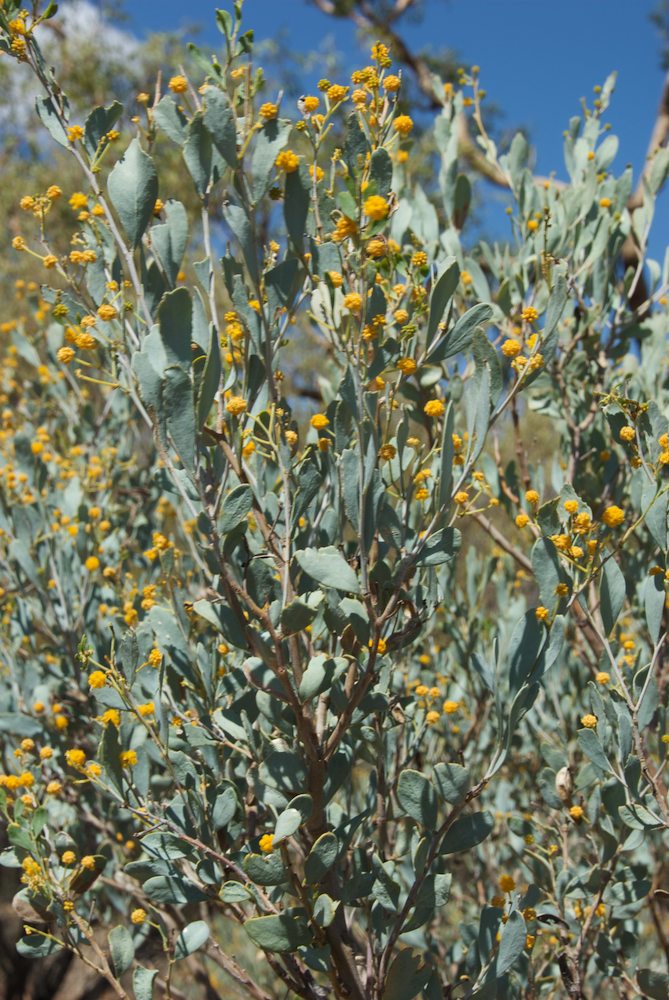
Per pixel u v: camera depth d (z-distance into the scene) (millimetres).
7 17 569
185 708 678
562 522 599
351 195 522
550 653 564
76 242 601
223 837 649
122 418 1059
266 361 547
